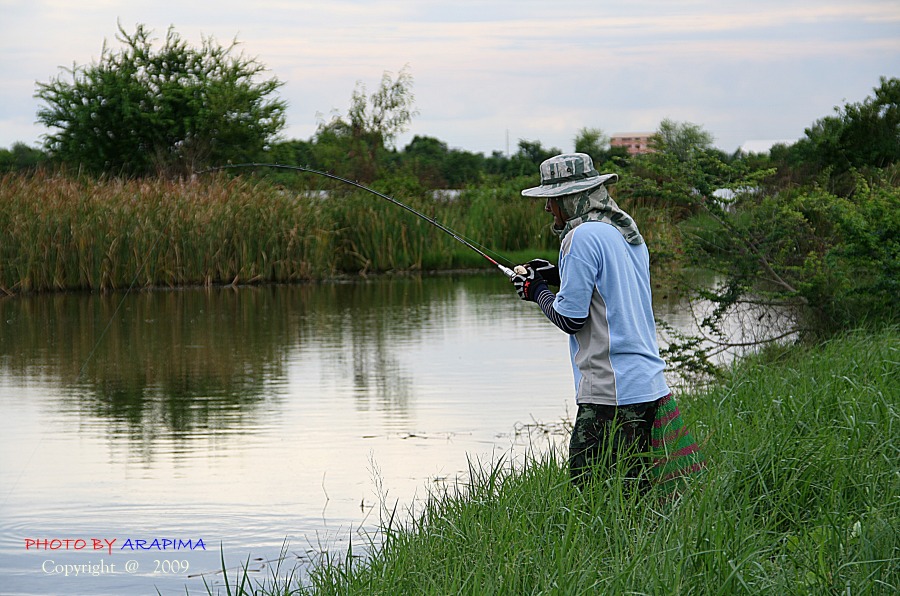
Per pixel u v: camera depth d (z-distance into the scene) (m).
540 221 29.73
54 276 23.02
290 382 12.20
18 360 13.92
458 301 21.03
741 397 7.67
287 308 19.92
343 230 27.61
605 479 5.29
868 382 7.55
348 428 9.79
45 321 17.95
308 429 9.78
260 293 22.84
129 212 23.86
